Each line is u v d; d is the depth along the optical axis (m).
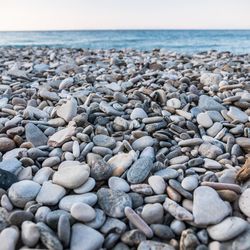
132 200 0.39
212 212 0.36
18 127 0.55
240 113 0.63
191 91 0.76
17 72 1.04
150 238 0.35
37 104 0.73
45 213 0.36
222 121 0.61
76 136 0.53
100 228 0.35
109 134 0.57
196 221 0.35
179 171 0.44
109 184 0.41
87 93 0.77
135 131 0.55
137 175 0.42
